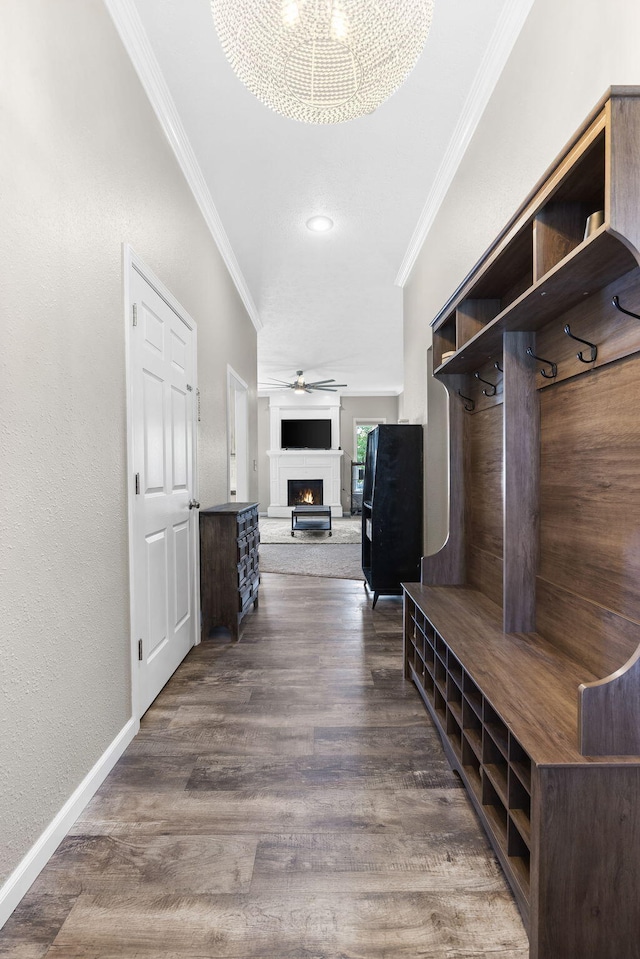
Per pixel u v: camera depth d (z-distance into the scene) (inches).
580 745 38.4
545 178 48.3
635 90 35.8
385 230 137.8
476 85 85.1
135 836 54.2
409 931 43.0
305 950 41.3
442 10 71.2
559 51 61.7
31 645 49.1
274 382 379.6
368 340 257.8
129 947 41.6
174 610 99.4
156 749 71.5
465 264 101.2
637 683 38.1
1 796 44.4
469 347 73.7
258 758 69.1
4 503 44.9
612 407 48.9
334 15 46.8
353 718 80.3
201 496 123.3
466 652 58.6
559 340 58.8
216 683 94.0
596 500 51.8
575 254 41.6
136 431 78.5
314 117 60.3
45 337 51.8
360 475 427.8
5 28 44.9
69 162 57.0
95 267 63.9
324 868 49.7
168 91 86.3
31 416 49.2
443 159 106.1
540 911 38.1
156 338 88.8
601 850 37.9
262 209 126.6
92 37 63.0
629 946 38.4
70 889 47.3
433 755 69.7
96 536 63.9
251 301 194.2
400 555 148.8
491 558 83.5
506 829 48.3
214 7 49.8
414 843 53.1
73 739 57.4
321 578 190.5
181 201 104.2
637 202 36.4
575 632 55.4
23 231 47.8
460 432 94.3
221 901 45.9
